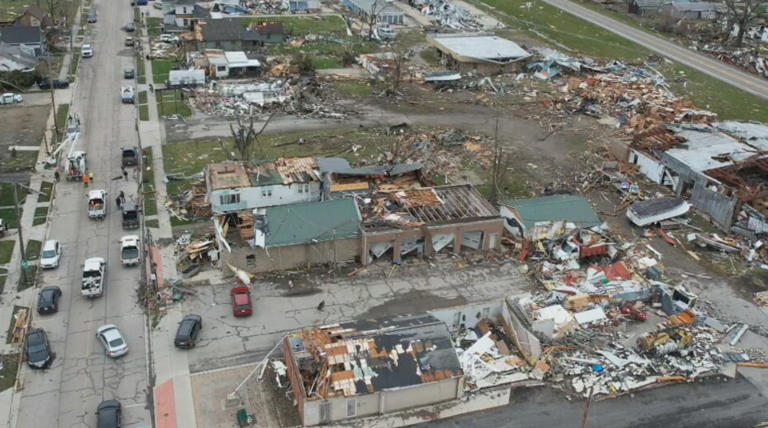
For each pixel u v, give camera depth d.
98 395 40.59
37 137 77.94
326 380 39.22
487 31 133.75
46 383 41.31
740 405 42.28
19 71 93.56
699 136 77.19
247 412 39.62
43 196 64.06
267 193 58.75
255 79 100.75
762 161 69.31
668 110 91.81
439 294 52.00
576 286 52.94
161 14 139.00
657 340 46.22
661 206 64.12
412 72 107.31
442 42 114.75
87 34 122.06
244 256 52.41
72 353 43.91
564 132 86.62
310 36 125.00
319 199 60.75
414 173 64.56
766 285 55.12
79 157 69.19
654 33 136.00
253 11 141.00
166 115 86.38
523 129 87.25
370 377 39.59
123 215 58.88
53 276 51.91
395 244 54.78
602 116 92.75
